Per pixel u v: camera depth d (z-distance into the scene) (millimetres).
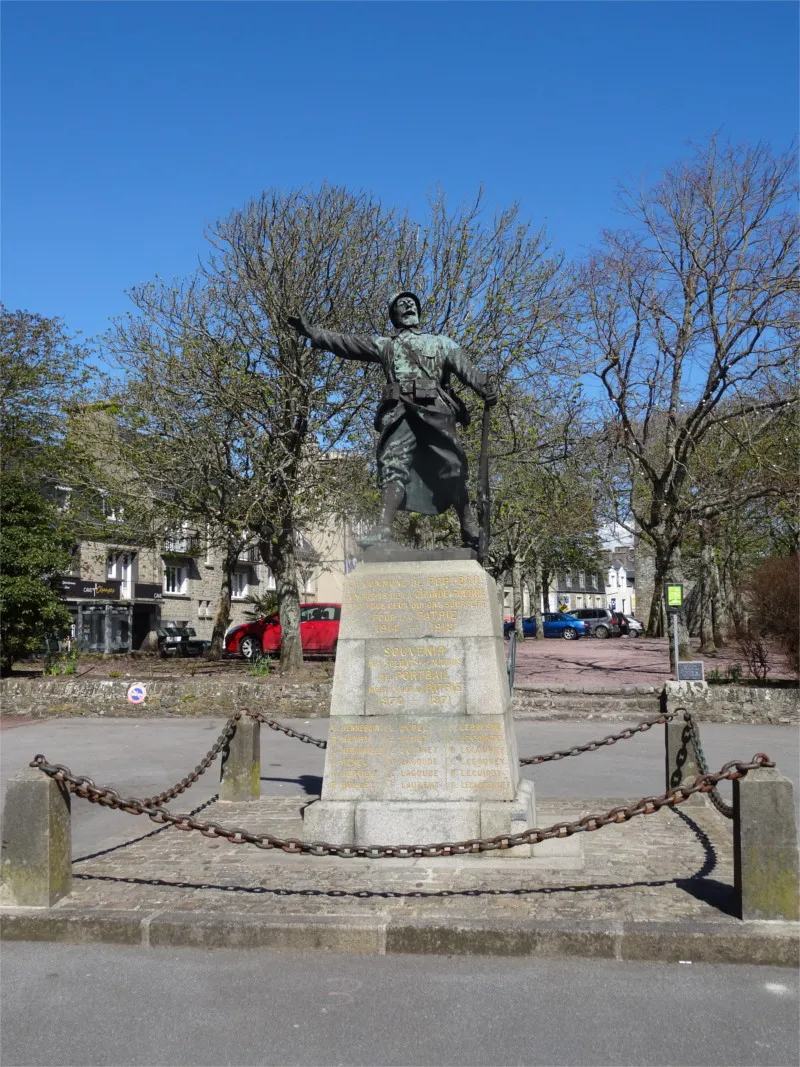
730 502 23594
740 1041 3883
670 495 23828
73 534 22297
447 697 6637
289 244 19438
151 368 20109
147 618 46969
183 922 5094
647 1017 4113
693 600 42000
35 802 5492
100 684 17609
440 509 7574
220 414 20094
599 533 45688
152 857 6699
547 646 36812
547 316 20578
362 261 19953
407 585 6801
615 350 22359
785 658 18047
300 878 6020
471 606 6719
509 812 6395
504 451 21406
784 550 40438
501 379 20172
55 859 5527
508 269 20547
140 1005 4328
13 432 28844
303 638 26703
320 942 4977
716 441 25484
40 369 29250
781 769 10680
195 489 20844
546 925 4906
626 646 35125
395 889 5699
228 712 17203
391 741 6656
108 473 22969
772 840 4984
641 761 11844
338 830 6539
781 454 22766
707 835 7215
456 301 20328
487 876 5984
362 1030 4031
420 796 6570
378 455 7477
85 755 12859
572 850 6605
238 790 9023
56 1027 4113
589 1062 3727
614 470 28016
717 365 21375
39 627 20172
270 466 19156
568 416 21969
